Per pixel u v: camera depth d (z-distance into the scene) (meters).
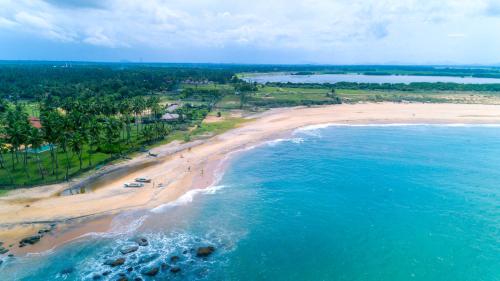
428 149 103.62
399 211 63.72
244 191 73.19
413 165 88.81
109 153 98.00
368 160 93.38
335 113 161.75
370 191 72.75
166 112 146.75
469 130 130.25
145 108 132.12
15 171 83.12
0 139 80.19
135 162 91.25
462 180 78.19
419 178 79.69
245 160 94.00
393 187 74.62
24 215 61.50
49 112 109.12
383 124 141.75
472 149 103.38
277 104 182.88
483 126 137.25
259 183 77.62
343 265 48.53
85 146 103.38
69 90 192.75
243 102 186.38
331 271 47.31
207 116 155.00
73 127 89.31
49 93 194.12
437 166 87.81
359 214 62.84
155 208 64.88
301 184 77.00
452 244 52.66
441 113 159.00
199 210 64.31
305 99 192.38
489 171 83.69
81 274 46.72
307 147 107.00
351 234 56.19
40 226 58.19
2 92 194.12
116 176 81.12
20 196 69.38
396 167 87.44
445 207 64.88
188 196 70.25
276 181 78.81
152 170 85.06
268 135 121.94
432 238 54.44
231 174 83.12
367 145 108.81
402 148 104.81
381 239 54.59
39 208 64.06
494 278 44.84
